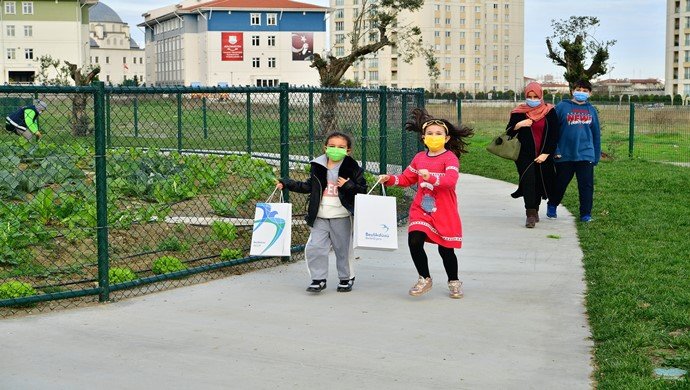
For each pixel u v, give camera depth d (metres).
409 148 13.49
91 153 13.76
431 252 9.66
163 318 6.80
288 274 8.51
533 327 6.56
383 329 6.52
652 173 18.48
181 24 103.88
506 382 5.32
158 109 19.52
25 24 88.00
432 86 130.62
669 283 7.70
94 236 9.26
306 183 7.79
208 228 10.11
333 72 30.42
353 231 7.70
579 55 26.78
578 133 11.54
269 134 15.63
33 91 6.75
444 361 5.74
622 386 5.07
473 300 7.43
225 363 5.68
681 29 117.62
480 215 12.50
